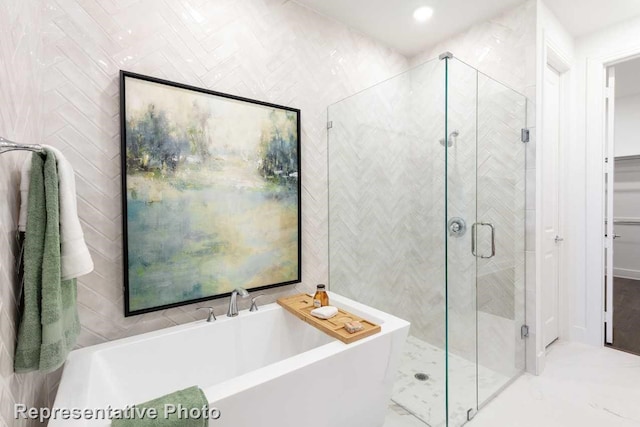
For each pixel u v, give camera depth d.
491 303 2.04
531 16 2.15
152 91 1.56
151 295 1.59
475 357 1.91
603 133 2.57
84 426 0.93
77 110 1.40
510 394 2.03
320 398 1.35
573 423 1.75
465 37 2.50
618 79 4.01
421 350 2.02
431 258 2.00
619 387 2.08
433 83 1.91
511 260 2.20
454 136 1.86
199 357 1.65
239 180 1.86
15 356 0.92
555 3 2.21
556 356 2.49
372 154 2.36
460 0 2.15
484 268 1.99
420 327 2.05
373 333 1.55
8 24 0.93
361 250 2.42
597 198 2.60
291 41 2.10
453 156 1.85
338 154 2.33
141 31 1.55
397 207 2.23
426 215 2.03
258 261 1.96
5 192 0.92
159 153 1.59
